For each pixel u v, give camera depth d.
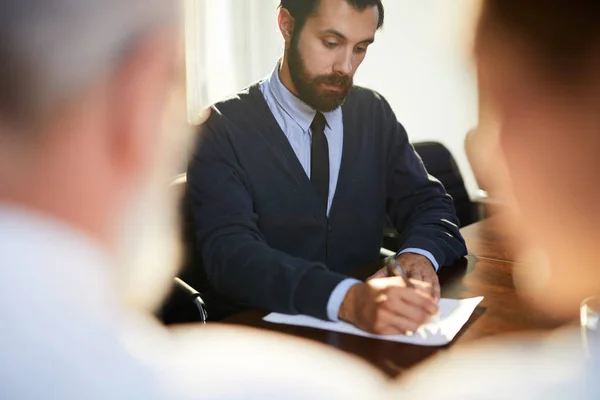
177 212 1.74
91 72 0.31
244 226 1.64
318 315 1.26
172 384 0.33
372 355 1.09
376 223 1.98
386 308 1.18
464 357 0.43
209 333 0.42
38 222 0.31
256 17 3.46
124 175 0.34
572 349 0.40
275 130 1.84
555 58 0.34
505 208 0.39
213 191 1.72
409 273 1.48
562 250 0.38
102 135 0.32
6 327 0.29
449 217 1.86
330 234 1.88
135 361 0.32
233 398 0.34
